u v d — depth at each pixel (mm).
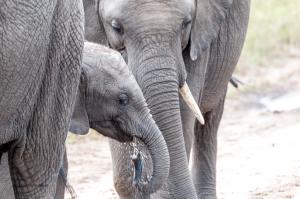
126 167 12344
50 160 9359
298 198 14273
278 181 15320
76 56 9281
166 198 11805
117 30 11859
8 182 11078
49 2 8570
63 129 9352
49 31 8719
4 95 8375
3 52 8172
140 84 11789
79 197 15039
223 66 13891
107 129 12070
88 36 12242
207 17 12461
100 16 12133
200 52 12359
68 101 9328
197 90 12703
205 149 14445
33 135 9109
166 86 11703
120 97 11836
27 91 8672
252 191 14867
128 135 11930
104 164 17125
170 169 11789
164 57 11711
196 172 14430
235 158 17312
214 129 14469
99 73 11883
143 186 11523
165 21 11711
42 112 9070
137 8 11711
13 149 9047
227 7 12641
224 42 13734
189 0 11961
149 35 11695
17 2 8211
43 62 8766
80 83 11820
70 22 9156
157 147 11562
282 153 17406
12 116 8672
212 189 14391
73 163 17125
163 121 11742
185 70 12070
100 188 15570
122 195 12586
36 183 9367
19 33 8258
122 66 11930
